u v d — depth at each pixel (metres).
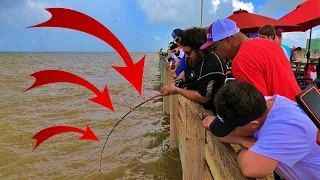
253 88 1.62
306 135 1.54
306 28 7.00
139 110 11.30
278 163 1.58
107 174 5.93
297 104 1.70
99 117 10.45
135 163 6.34
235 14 5.97
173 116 6.78
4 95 15.38
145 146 7.35
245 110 1.56
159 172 5.93
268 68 2.26
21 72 30.25
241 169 1.61
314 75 6.27
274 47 2.38
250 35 6.37
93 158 6.74
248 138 1.72
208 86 2.89
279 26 5.65
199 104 3.27
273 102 1.69
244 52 2.36
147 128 8.84
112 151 7.09
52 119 10.32
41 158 6.84
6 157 6.93
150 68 39.41
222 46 2.68
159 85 19.84
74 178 5.85
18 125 9.55
